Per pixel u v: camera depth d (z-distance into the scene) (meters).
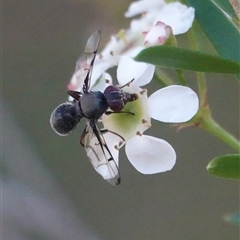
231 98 0.18
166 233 0.21
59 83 0.21
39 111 0.22
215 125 0.10
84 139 0.11
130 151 0.10
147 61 0.09
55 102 0.22
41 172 0.22
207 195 0.21
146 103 0.10
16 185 0.21
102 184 0.22
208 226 0.20
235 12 0.10
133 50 0.10
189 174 0.21
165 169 0.10
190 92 0.10
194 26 0.10
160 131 0.20
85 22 0.18
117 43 0.11
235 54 0.10
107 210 0.22
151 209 0.21
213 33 0.10
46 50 0.21
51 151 0.22
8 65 0.21
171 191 0.21
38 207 0.21
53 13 0.20
